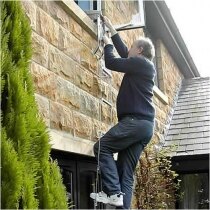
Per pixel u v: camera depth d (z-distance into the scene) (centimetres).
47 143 260
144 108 385
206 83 1088
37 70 367
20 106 243
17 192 220
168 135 862
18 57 261
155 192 635
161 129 839
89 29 471
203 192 963
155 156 664
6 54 246
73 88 430
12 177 221
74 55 438
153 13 849
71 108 421
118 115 393
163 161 681
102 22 476
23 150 236
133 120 378
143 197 612
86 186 475
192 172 827
